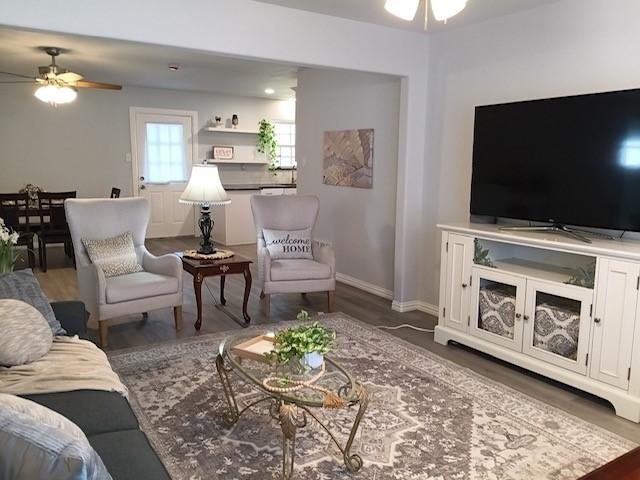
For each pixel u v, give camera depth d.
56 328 2.54
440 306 3.85
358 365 3.38
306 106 6.20
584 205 3.13
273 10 3.61
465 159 4.19
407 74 4.36
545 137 3.30
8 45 5.06
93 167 7.98
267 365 2.29
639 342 2.66
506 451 2.39
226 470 2.21
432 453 2.37
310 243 4.82
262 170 9.44
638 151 2.84
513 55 3.76
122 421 1.83
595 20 3.24
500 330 3.42
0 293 2.44
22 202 6.44
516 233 3.34
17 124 7.36
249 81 7.35
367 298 5.12
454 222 4.28
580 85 3.36
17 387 1.96
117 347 3.64
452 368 3.34
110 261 3.94
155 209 8.55
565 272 3.29
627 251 2.69
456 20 3.93
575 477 2.20
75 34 3.00
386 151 5.01
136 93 8.13
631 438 2.53
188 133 8.65
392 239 5.04
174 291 3.96
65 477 1.00
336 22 3.91
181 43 3.30
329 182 5.88
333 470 2.22
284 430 2.05
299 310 4.64
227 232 7.89
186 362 3.37
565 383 3.03
